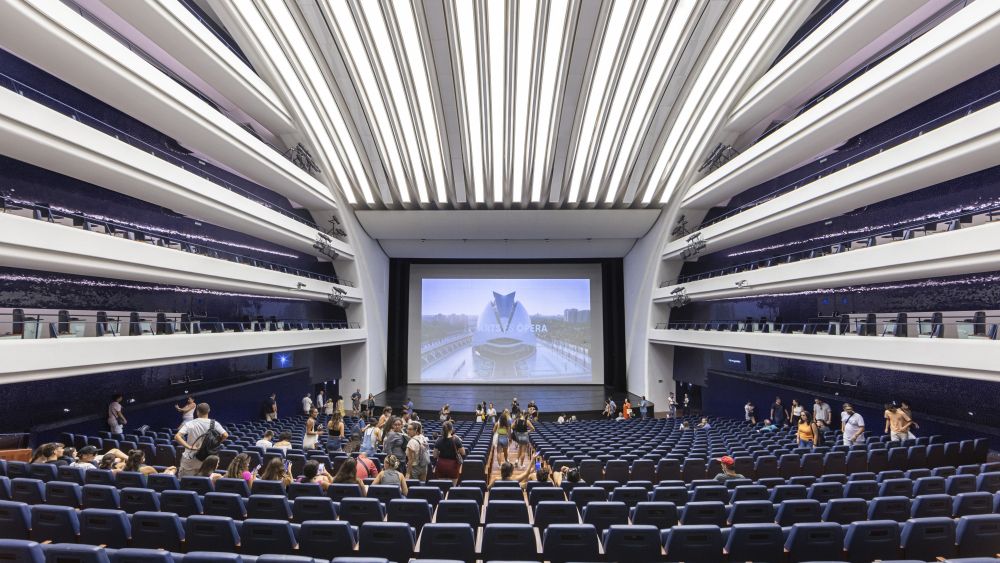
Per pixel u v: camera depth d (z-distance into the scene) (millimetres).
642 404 21797
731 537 4062
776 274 14914
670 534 4074
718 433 14031
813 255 13797
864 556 4051
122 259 10297
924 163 10305
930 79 10578
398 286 28578
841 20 11703
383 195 21500
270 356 20578
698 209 22172
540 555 4156
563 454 9938
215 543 4082
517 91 17094
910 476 6801
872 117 12523
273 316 20734
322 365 23438
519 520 4992
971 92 11055
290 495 5688
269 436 9484
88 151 9852
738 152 18812
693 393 24141
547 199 22375
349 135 18859
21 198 10516
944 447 8898
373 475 7488
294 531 4367
